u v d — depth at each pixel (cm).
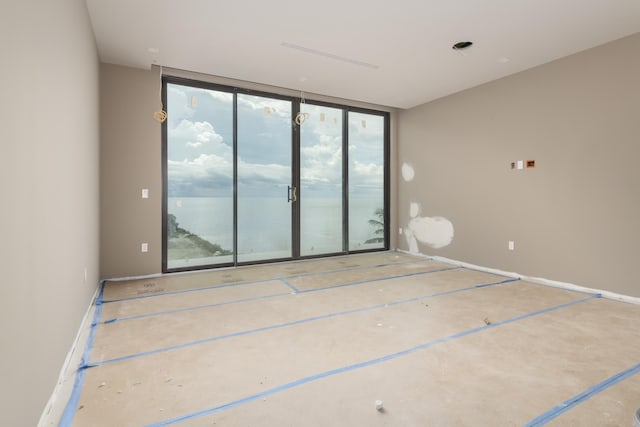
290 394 188
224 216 503
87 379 203
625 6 302
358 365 221
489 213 499
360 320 299
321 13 316
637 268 355
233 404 179
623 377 206
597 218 385
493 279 448
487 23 333
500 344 252
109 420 166
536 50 393
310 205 576
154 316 308
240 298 363
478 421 166
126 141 433
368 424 163
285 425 163
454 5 302
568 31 349
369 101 593
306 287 406
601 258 381
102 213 423
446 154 564
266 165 533
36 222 160
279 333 271
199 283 422
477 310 326
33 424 151
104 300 354
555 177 422
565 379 204
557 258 421
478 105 512
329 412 173
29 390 146
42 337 166
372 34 354
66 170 222
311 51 396
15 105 135
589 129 390
